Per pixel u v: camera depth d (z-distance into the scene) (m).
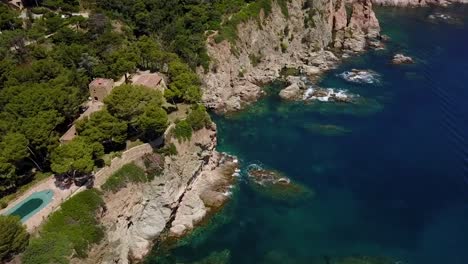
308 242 79.62
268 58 139.12
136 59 104.00
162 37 124.44
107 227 71.62
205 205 86.44
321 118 115.19
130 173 76.88
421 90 129.75
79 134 76.56
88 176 72.12
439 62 147.75
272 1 144.12
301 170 96.56
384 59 148.62
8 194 70.50
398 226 83.19
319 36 153.12
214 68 122.31
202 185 90.56
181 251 77.94
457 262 76.12
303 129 110.81
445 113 118.56
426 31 176.25
